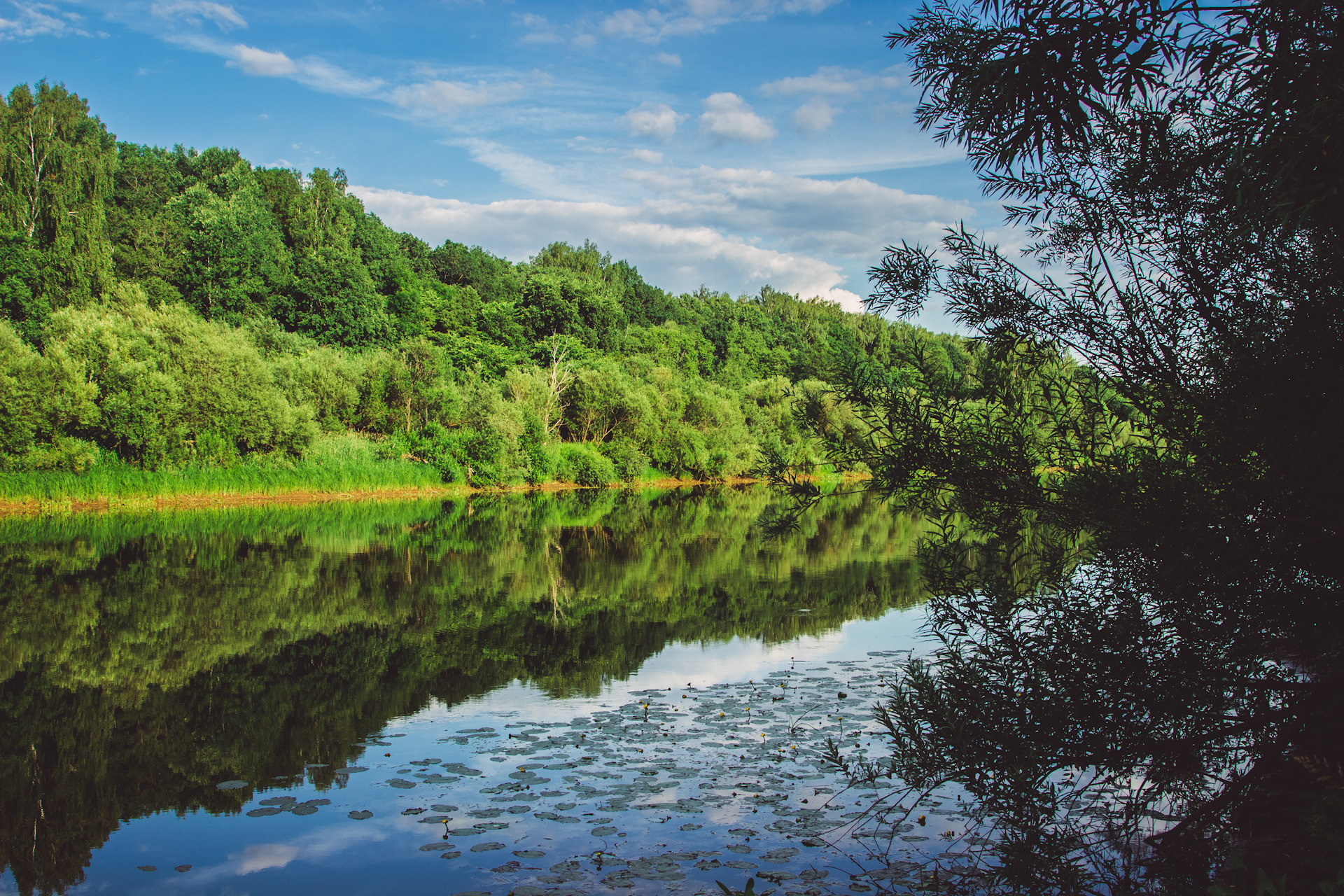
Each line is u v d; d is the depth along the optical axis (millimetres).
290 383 34469
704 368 82938
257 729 7215
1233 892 2820
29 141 44062
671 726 7105
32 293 41219
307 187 72188
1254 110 2930
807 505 4254
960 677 4059
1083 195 4070
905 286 4168
